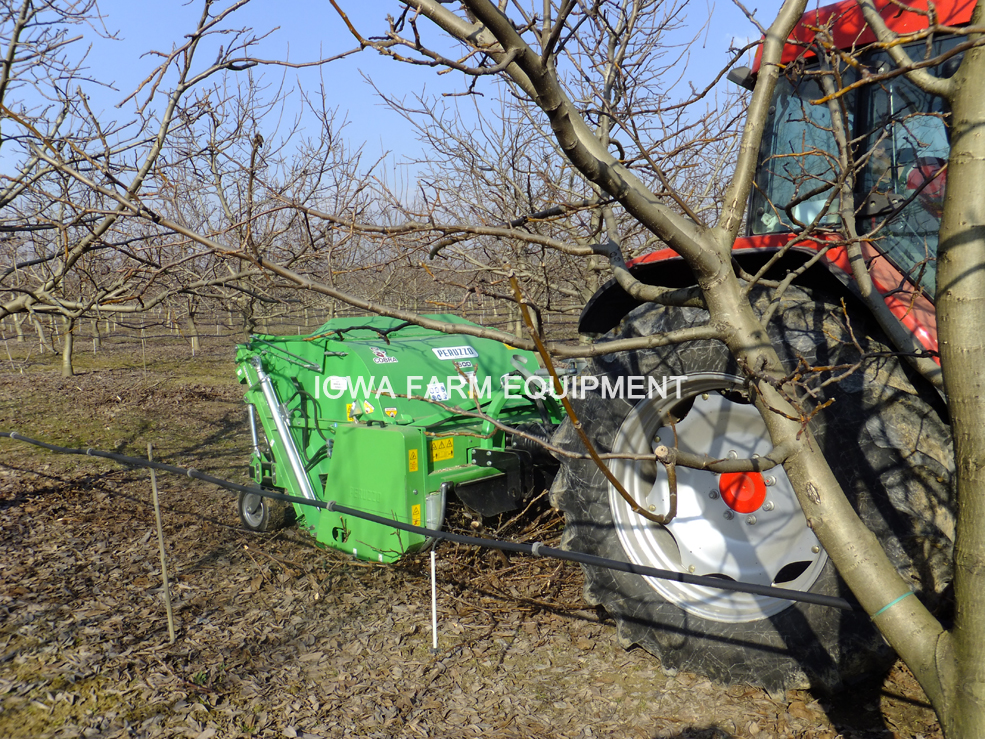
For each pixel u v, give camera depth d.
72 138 3.61
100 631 3.58
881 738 2.51
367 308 1.81
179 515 5.52
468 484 4.08
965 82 1.50
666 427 3.06
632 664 3.12
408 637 3.48
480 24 1.72
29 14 3.37
